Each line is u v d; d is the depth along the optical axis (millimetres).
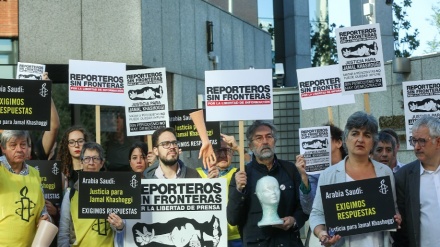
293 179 8203
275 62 34875
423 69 16125
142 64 17672
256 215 8086
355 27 10289
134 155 10297
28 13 17156
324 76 11680
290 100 21219
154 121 10609
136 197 8031
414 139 7309
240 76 9031
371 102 17391
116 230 8125
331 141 10266
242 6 27891
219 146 10406
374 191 7176
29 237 8023
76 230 8359
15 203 7965
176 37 19391
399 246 7531
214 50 21672
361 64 10281
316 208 7418
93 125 17797
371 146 7246
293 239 8109
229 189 8219
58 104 17734
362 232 7152
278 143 21219
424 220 7297
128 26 17672
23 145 8008
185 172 8656
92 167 8492
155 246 8344
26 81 8516
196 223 8383
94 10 17547
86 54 17484
